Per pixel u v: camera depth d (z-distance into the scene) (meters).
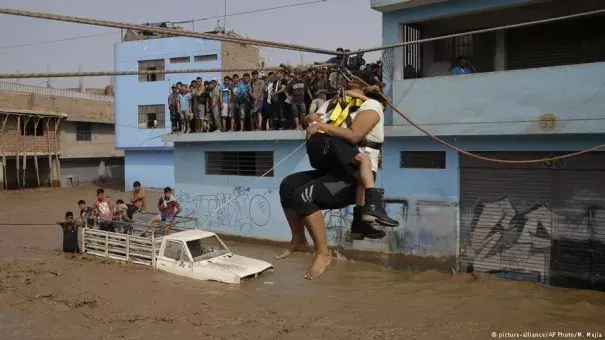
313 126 3.14
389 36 13.89
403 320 9.75
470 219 12.87
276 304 10.82
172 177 32.91
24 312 10.51
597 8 12.63
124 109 33.12
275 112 16.77
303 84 15.46
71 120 37.16
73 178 38.44
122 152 42.31
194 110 18.73
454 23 14.45
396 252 13.91
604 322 9.38
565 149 11.51
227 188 17.95
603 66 10.69
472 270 12.87
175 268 13.09
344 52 6.54
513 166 12.23
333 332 9.12
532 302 10.55
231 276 12.23
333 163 3.11
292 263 14.62
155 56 32.16
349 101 3.26
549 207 11.80
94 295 11.41
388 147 13.96
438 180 13.20
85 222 15.78
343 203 3.19
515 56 13.89
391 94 13.69
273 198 16.84
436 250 13.26
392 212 13.95
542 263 11.91
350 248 14.83
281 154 16.58
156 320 9.84
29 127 35.22
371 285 12.34
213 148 18.28
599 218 11.18
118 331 9.32
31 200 30.48
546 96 11.37
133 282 12.45
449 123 12.70
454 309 10.37
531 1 11.83
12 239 19.86
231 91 17.69
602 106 10.72
